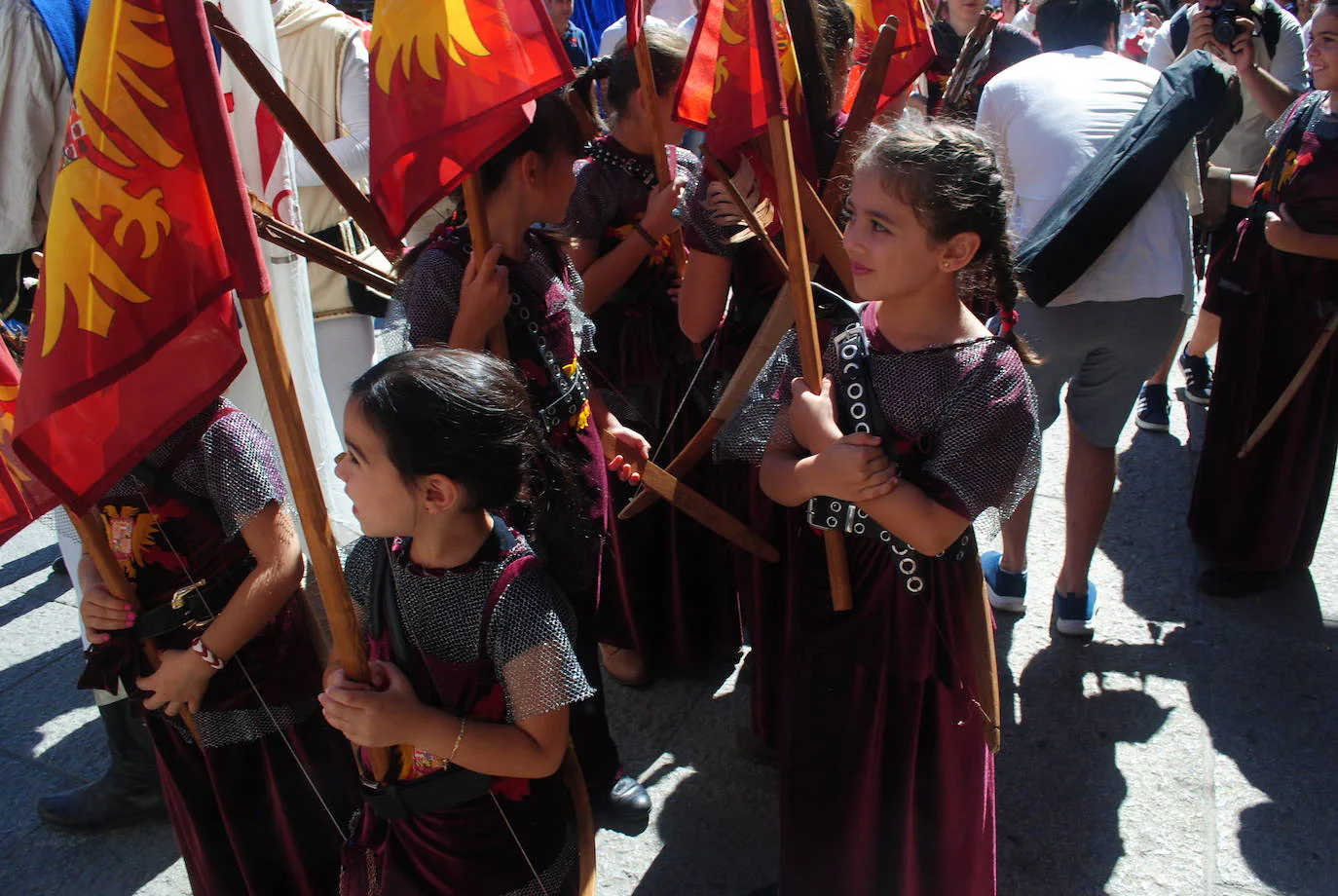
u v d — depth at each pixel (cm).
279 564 171
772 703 241
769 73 153
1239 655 286
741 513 254
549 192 192
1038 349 267
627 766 261
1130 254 255
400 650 147
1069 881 220
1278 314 284
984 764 179
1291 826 231
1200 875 220
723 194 217
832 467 156
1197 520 315
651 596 285
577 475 202
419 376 134
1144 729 261
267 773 188
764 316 228
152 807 249
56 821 249
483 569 143
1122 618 304
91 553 165
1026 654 290
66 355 121
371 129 157
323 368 324
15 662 313
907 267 154
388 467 135
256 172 250
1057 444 405
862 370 163
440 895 153
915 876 187
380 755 147
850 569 174
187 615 172
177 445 165
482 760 142
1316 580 317
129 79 115
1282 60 363
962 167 150
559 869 161
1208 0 338
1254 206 289
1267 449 294
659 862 232
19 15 250
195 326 127
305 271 269
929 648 171
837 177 205
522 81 150
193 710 173
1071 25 286
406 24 151
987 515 165
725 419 203
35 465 128
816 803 188
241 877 195
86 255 119
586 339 219
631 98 248
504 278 176
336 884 199
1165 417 403
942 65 401
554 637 143
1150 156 244
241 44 146
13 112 254
